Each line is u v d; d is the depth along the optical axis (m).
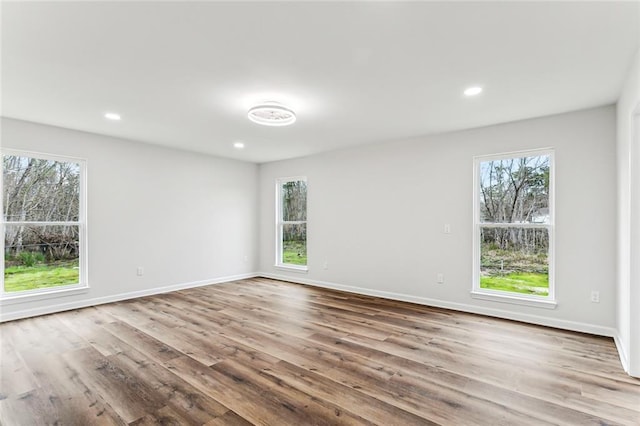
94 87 2.90
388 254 4.92
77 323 3.69
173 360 2.73
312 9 1.83
